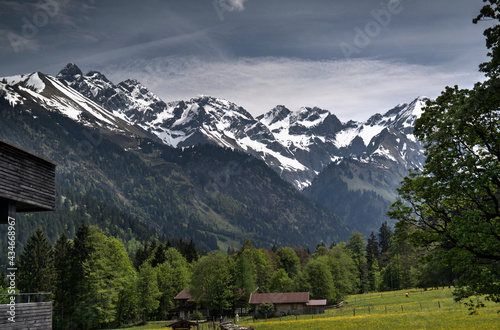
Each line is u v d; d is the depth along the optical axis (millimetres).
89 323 90000
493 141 29625
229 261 120375
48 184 36750
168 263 125812
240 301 115750
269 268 153000
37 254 101688
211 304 109812
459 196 30906
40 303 32875
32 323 31844
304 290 121812
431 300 93938
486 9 27969
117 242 100562
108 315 91312
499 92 27719
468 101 28625
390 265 158375
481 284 29328
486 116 29688
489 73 28453
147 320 117500
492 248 27938
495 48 27719
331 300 119812
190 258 163250
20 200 32969
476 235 27625
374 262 179250
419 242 32969
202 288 110562
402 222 33938
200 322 103750
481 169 29094
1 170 31250
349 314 88000
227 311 114625
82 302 91062
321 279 119938
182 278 126250
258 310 107875
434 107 32500
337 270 129750
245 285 114688
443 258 31125
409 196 34031
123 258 101875
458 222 28688
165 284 121625
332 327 62594
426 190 31828
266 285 146625
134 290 102312
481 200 31000
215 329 70062
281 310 107625
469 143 30891
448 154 30406
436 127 32375
